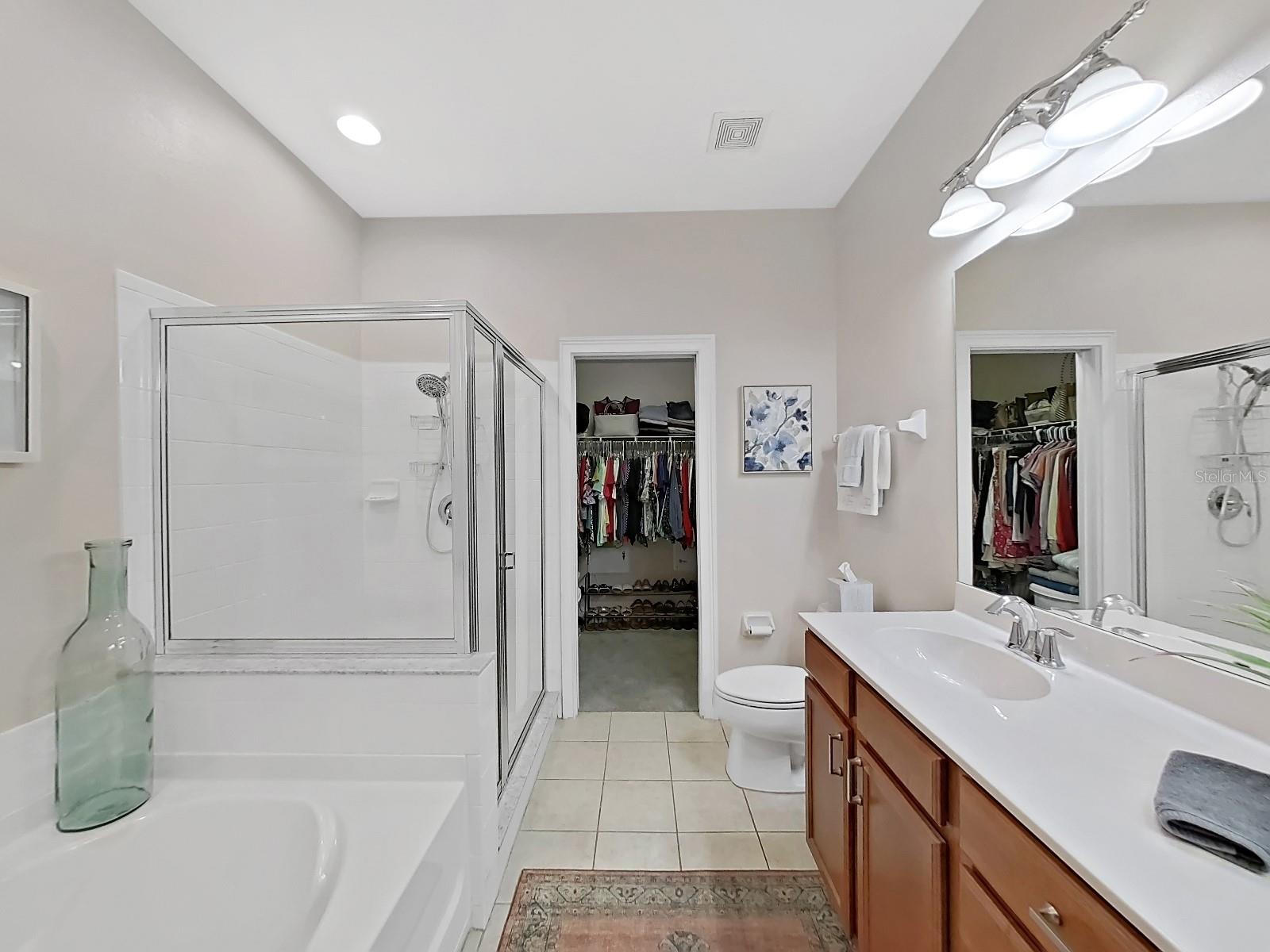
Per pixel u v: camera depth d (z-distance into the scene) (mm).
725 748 2689
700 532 3033
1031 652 1388
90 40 1497
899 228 2240
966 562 1807
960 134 1817
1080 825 749
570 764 2547
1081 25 1316
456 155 2449
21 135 1328
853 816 1461
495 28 1745
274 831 1505
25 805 1342
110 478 1569
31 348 1337
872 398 2520
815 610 3008
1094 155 1292
